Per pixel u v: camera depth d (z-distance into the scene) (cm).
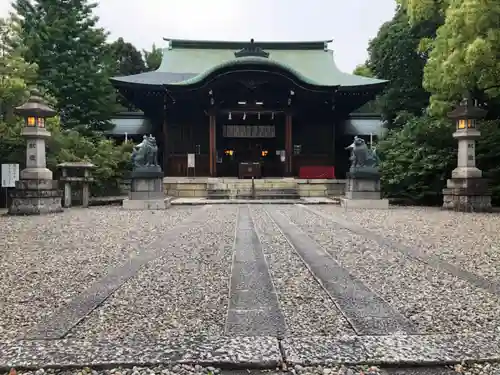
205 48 3747
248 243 830
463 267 611
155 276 562
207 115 2978
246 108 2916
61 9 2855
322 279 540
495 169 1689
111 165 2273
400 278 546
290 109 2902
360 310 413
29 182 1474
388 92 3084
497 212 1502
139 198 1755
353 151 1820
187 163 2912
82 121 2884
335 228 1063
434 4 1628
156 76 3206
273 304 435
